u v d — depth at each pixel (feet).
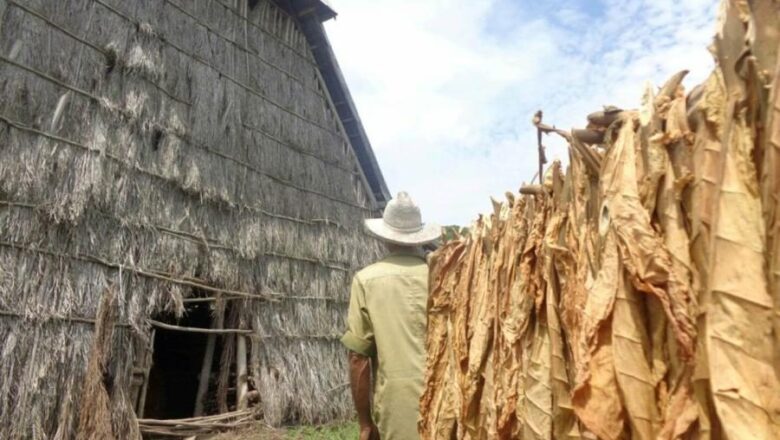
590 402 4.68
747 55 3.79
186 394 34.47
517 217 6.94
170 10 26.68
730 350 3.62
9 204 18.44
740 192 3.80
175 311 23.12
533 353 6.24
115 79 23.04
